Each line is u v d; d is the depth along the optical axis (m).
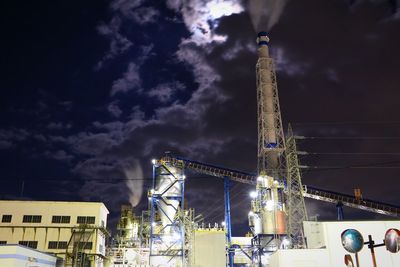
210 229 80.31
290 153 65.81
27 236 65.62
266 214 67.88
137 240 82.31
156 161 81.62
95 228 65.94
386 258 45.22
